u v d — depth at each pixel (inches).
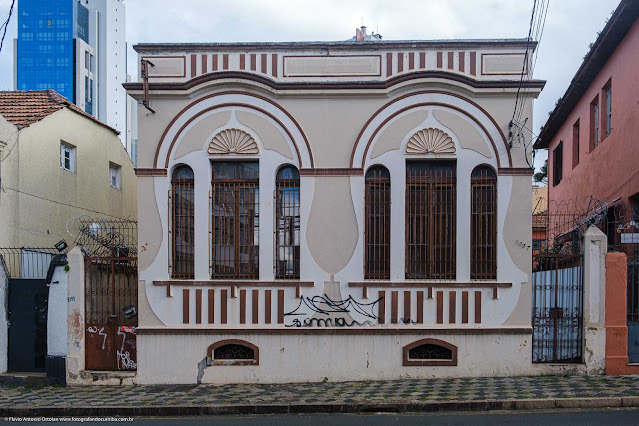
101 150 642.8
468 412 352.2
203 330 428.5
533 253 470.3
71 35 3344.0
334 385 412.8
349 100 436.8
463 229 428.1
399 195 430.9
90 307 444.5
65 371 432.5
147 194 438.6
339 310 428.1
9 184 483.5
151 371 430.3
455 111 431.8
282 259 438.9
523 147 426.9
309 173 434.3
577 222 544.7
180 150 440.5
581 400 355.6
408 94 434.0
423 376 421.7
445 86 430.9
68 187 573.9
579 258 428.1
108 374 430.3
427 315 425.1
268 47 440.1
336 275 430.0
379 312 426.3
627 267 430.0
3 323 451.2
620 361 416.2
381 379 423.2
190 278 437.1
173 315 433.1
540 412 346.6
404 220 429.7
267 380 426.6
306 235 433.1
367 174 438.3
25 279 454.3
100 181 638.5
